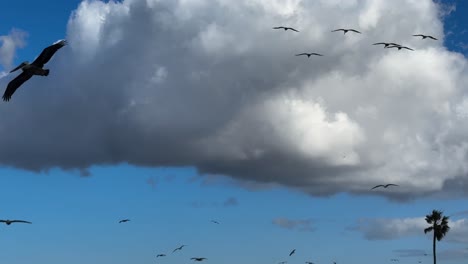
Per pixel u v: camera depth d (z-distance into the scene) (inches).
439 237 5944.9
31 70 1066.1
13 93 1083.3
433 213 6063.0
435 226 5984.3
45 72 1079.6
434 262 5930.1
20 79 1075.9
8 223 1443.2
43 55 1072.2
